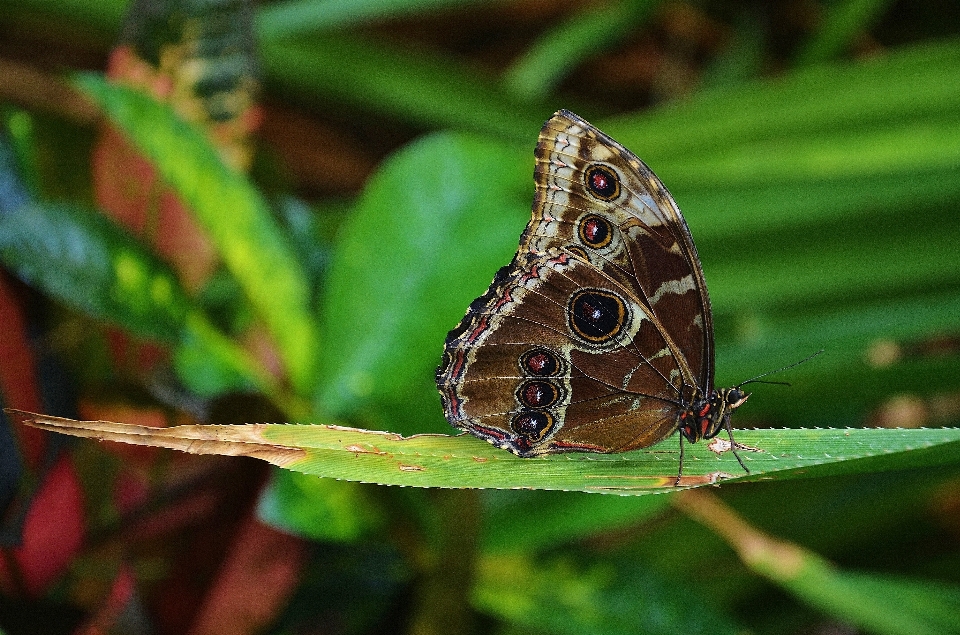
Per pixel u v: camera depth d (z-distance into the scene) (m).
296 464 0.72
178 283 0.78
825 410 0.90
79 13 0.97
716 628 0.78
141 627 0.77
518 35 1.25
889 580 0.82
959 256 0.89
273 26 0.94
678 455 0.75
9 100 0.93
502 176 0.81
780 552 0.82
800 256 0.90
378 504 0.77
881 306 0.90
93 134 0.83
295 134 1.15
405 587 0.81
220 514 0.78
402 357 0.79
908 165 0.88
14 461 0.74
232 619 0.77
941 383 0.88
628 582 0.79
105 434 0.71
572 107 1.01
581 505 0.80
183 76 0.82
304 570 0.81
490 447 0.75
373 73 1.00
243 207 0.80
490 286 0.77
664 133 0.90
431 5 0.94
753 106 0.89
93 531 0.77
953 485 0.88
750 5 1.15
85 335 0.79
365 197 0.81
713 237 0.91
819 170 0.89
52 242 0.77
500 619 0.84
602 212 0.76
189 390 0.79
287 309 0.80
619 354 0.76
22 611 0.76
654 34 1.20
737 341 0.91
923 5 1.09
